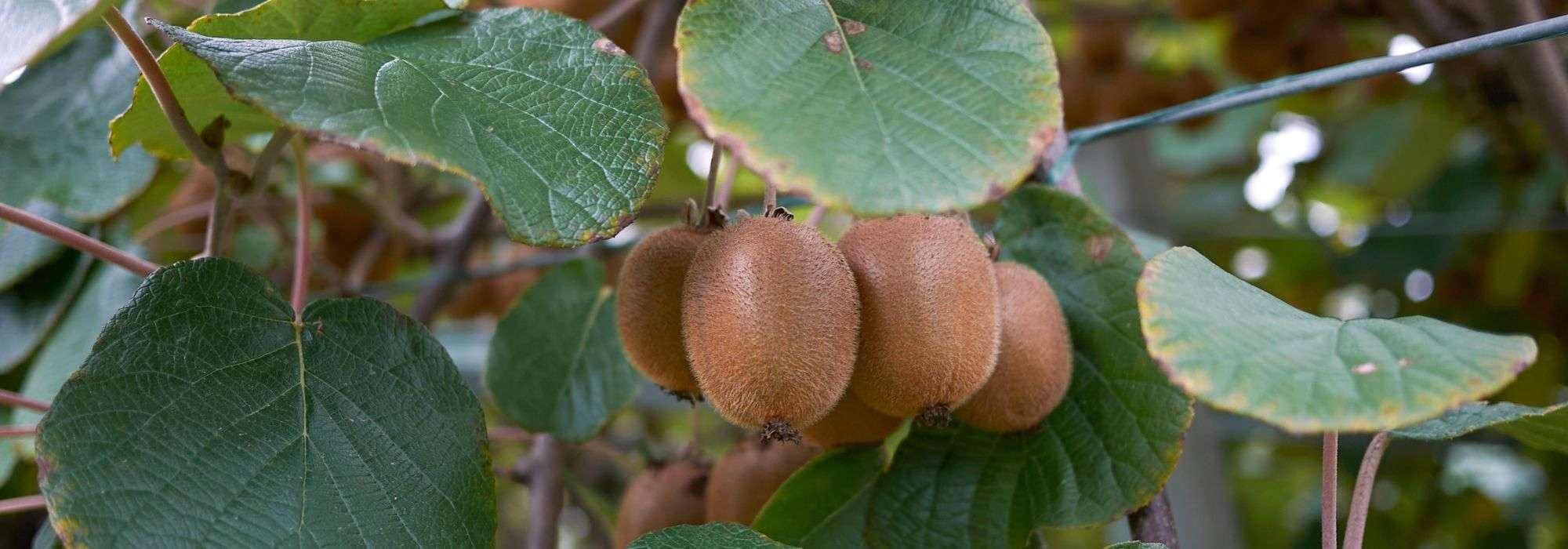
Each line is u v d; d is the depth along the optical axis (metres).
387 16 0.63
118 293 0.83
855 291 0.60
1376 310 1.67
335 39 0.63
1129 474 0.67
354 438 0.61
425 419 0.63
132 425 0.58
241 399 0.60
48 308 0.83
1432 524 1.65
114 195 0.79
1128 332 0.69
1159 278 0.56
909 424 0.70
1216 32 1.67
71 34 0.53
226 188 0.65
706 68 0.55
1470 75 1.29
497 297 1.36
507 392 0.83
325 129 0.54
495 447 1.69
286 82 0.56
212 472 0.58
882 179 0.53
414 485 0.61
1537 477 1.75
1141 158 1.34
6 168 0.79
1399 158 1.62
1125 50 1.39
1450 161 1.61
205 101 0.64
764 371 0.58
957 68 0.56
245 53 0.57
